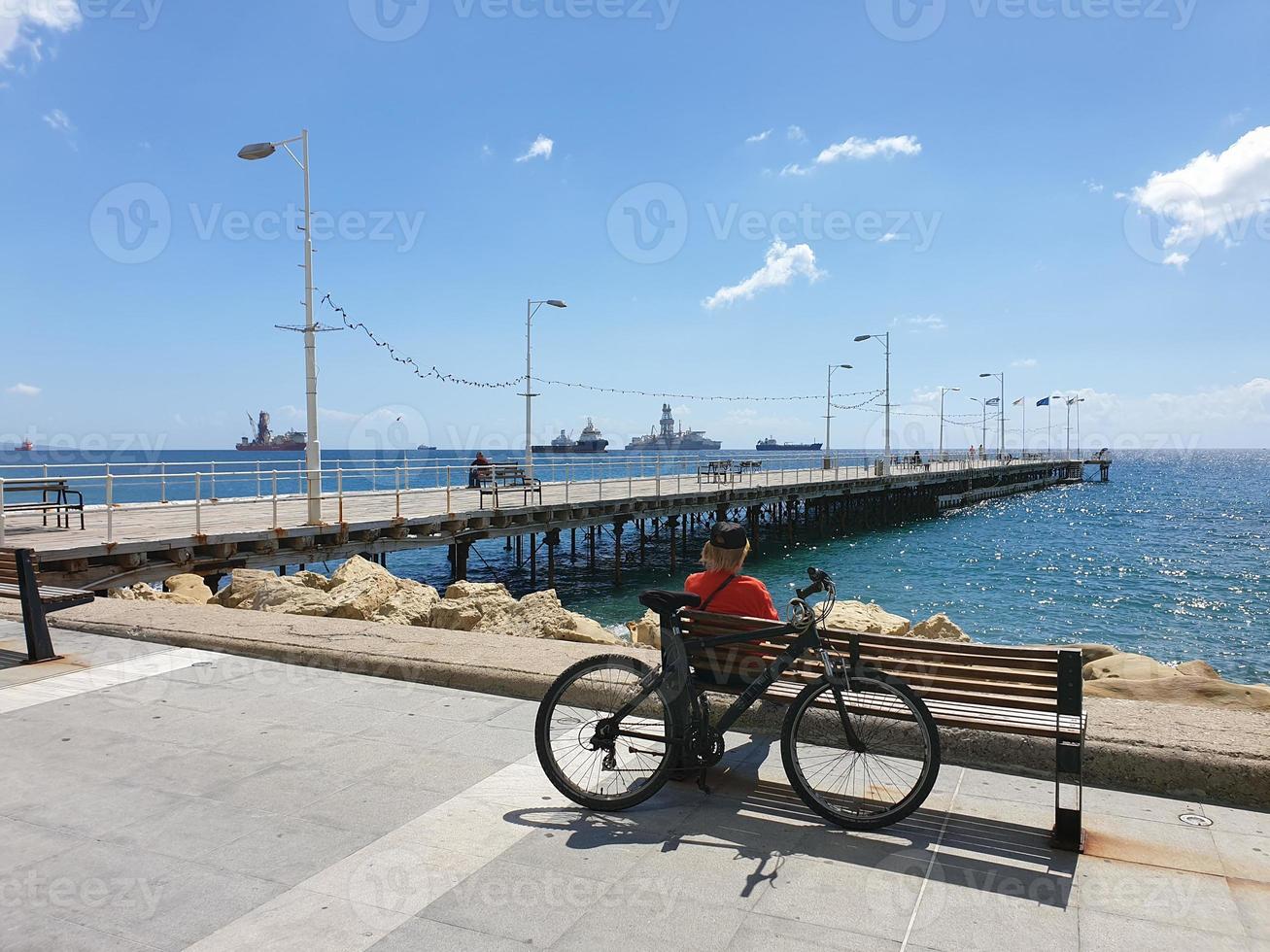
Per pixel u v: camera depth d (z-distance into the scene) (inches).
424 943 102.1
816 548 1481.3
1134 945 102.0
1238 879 117.6
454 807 141.9
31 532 616.1
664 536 1635.1
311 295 661.9
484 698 201.5
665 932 104.7
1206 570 1156.5
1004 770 156.6
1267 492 3363.7
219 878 118.2
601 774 153.2
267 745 171.2
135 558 544.7
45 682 215.3
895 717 135.7
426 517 769.6
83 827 134.3
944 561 1282.0
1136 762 146.7
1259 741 147.5
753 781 153.6
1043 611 868.6
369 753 166.7
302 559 662.5
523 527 901.8
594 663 145.2
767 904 111.3
